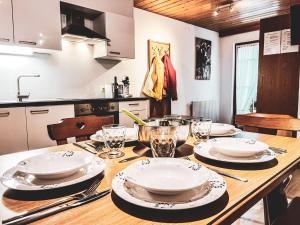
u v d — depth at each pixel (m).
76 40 3.34
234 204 0.54
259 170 0.76
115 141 1.00
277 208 1.20
